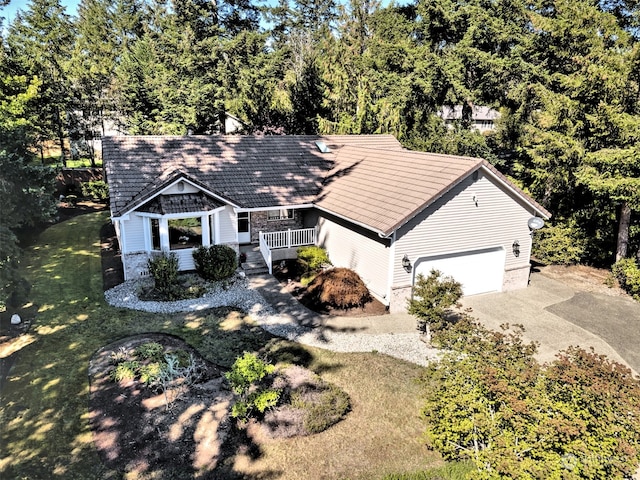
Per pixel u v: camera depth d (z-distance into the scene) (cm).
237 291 1784
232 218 1958
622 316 1702
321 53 4597
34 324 1478
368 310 1661
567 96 2256
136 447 949
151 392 1128
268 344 1398
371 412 1096
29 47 3716
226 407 1077
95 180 3597
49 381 1170
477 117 5188
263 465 916
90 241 2389
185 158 2138
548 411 799
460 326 1020
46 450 938
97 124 4003
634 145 1886
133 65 3925
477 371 888
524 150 2528
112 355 1287
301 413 1048
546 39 2703
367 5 4869
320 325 1538
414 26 3928
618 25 2319
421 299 1559
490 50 3238
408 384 1217
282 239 2075
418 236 1634
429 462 939
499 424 828
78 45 4519
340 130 3469
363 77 3759
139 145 2127
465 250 1761
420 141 3250
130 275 1836
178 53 4041
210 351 1341
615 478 723
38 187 1683
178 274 1862
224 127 4153
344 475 898
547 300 1841
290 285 1866
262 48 4594
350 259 1889
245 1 4666
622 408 758
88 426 1009
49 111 3519
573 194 2341
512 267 1912
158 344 1330
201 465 909
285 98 3744
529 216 1880
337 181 2162
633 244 2256
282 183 2155
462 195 1681
